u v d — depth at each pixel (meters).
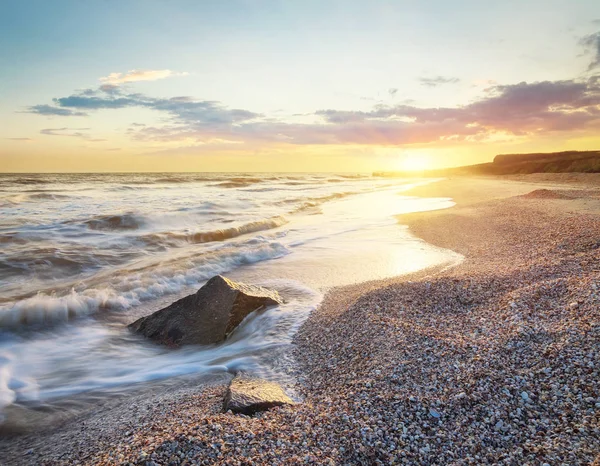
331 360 5.44
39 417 4.76
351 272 10.73
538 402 3.65
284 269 11.23
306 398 4.51
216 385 5.22
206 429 3.63
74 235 14.70
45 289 9.33
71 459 3.64
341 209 25.98
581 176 50.19
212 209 23.06
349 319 6.71
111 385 5.57
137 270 10.91
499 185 44.91
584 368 3.97
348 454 3.28
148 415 4.44
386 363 4.85
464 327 5.80
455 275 8.42
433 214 20.56
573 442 3.11
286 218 21.44
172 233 15.37
